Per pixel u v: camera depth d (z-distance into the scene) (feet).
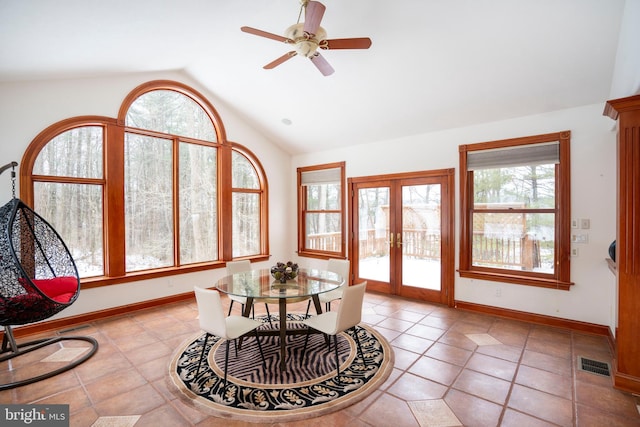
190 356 9.38
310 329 9.95
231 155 17.31
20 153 10.92
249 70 13.60
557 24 8.57
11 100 10.76
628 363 7.59
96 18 8.25
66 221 12.18
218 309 7.64
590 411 6.80
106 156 12.92
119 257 13.19
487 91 11.56
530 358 9.23
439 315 13.08
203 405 7.02
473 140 13.53
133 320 12.48
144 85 13.94
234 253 17.94
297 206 20.72
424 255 15.24
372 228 17.17
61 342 10.35
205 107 16.25
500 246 13.10
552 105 11.41
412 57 10.77
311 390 7.58
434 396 7.36
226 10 9.45
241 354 9.54
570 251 11.35
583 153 11.09
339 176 18.40
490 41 9.52
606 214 10.73
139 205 14.17
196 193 16.15
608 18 8.15
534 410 6.84
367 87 12.85
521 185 12.57
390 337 10.78
